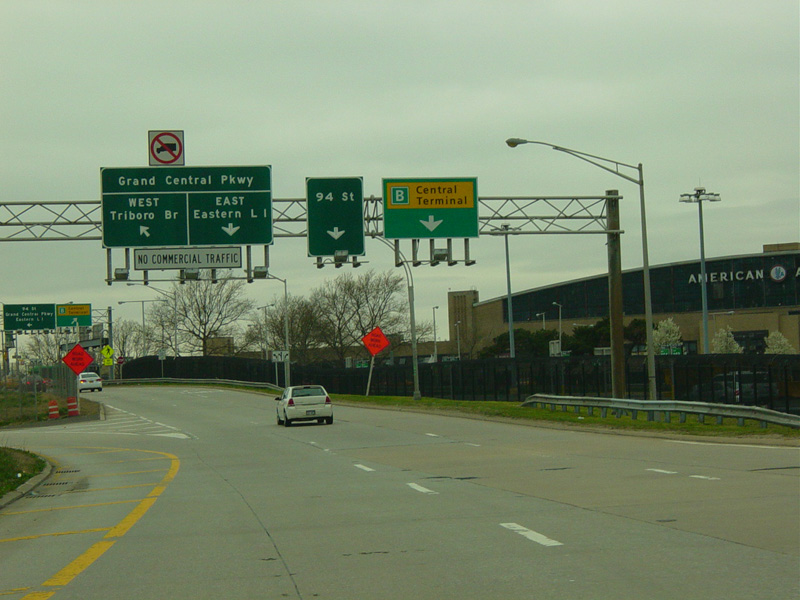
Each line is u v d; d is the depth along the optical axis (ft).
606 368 150.92
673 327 312.29
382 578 28.81
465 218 112.27
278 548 35.35
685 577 26.91
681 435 84.94
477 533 36.47
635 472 56.13
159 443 110.83
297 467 71.56
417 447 86.22
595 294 378.32
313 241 110.32
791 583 25.71
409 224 111.34
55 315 301.22
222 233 108.47
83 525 45.50
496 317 409.08
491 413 128.47
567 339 326.85
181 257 107.76
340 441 98.37
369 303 380.37
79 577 31.45
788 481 48.39
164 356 321.93
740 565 28.30
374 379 236.02
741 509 39.52
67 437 131.85
